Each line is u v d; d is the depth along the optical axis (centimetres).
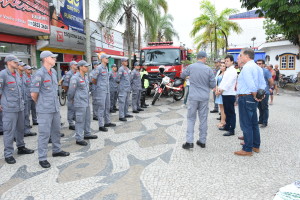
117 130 671
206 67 497
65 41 1366
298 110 906
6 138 464
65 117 859
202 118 507
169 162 441
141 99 998
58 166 443
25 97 630
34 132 668
